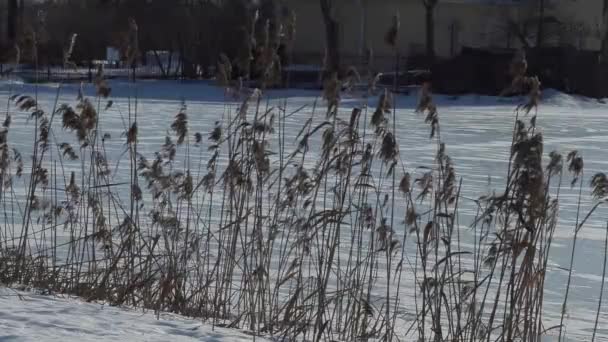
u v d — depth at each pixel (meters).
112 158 28.44
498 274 14.72
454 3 85.06
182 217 17.73
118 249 11.98
